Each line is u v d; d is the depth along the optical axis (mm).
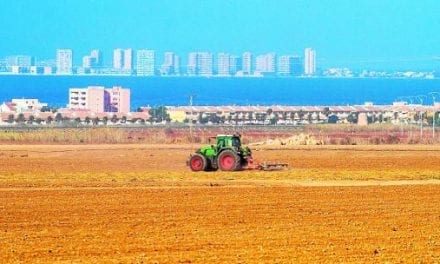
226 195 95062
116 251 64125
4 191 98438
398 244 67312
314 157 149500
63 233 71938
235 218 79812
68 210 84375
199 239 69000
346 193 97250
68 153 157875
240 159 123625
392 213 83312
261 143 188375
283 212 83500
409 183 109250
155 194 95750
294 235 71000
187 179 112750
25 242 67750
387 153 159250
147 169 129750
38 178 112938
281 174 118500
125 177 114562
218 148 124438
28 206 86938
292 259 61062
